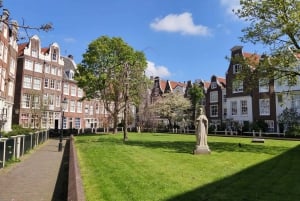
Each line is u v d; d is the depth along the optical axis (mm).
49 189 9266
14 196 8383
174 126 58219
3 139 13039
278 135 36812
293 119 39281
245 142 24859
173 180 8781
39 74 52000
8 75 39094
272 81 20750
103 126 60375
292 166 11617
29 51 50469
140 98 42094
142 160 12961
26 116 48938
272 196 7176
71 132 45312
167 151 16719
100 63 42625
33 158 16609
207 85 63031
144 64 43188
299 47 18828
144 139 28516
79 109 61875
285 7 18719
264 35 19703
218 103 55719
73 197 5715
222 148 18922
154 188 7809
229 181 8734
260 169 10867
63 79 58156
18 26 6062
